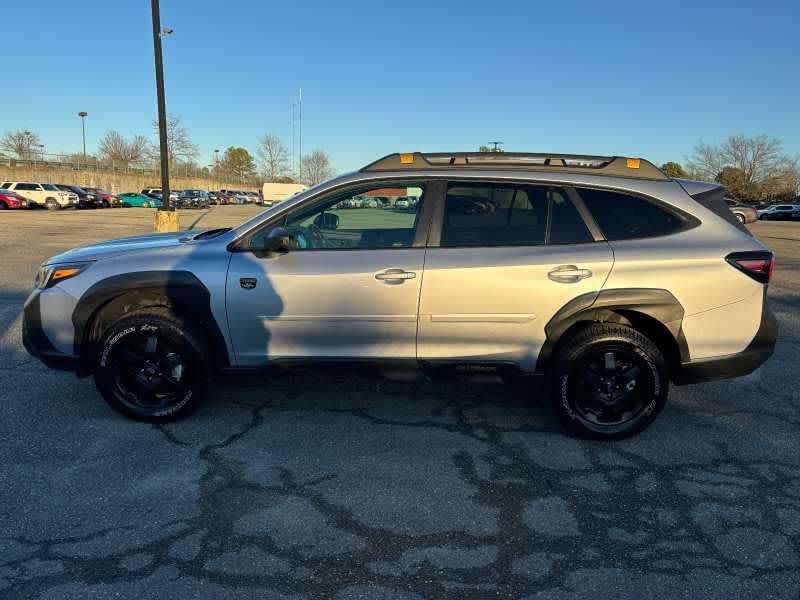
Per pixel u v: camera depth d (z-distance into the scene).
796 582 2.50
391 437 3.84
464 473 3.39
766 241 22.88
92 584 2.42
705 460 3.57
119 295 3.83
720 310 3.62
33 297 3.89
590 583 2.48
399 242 3.76
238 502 3.04
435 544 2.73
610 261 3.60
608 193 3.75
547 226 3.71
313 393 4.55
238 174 107.12
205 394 3.93
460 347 3.76
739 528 2.88
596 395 3.76
